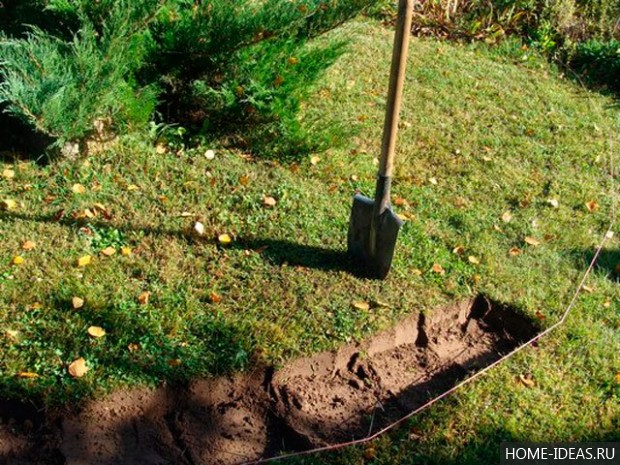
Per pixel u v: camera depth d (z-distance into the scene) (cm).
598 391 216
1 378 184
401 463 186
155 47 274
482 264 255
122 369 192
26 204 244
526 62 426
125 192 257
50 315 204
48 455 176
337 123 297
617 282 262
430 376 217
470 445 193
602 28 461
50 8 249
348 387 208
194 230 244
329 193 277
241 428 191
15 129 270
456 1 450
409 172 302
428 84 375
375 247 232
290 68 290
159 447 183
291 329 213
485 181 305
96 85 241
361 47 394
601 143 351
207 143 288
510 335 238
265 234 250
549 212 293
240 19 271
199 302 218
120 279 221
